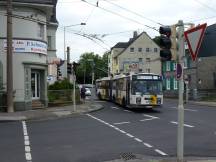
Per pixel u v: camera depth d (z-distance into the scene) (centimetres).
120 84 4188
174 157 1328
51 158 1313
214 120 2639
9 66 3133
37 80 3684
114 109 3812
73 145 1583
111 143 1634
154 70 10431
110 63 11981
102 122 2534
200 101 5850
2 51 3416
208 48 6750
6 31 3384
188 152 1416
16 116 2873
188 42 1177
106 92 5384
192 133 1934
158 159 1288
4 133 1994
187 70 7231
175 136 1836
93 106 4100
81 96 5494
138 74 3556
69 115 3098
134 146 1556
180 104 1216
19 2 3431
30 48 3500
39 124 2445
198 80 6931
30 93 3509
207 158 1306
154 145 1580
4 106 3269
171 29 1235
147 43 10581
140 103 3509
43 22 3641
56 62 5306
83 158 1314
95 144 1608
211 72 6756
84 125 2356
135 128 2178
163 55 1229
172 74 7925
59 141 1695
